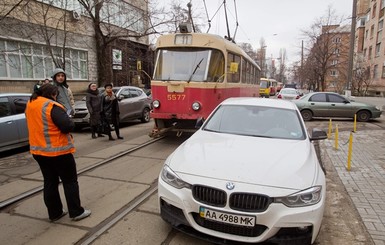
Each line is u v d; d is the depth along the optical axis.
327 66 36.91
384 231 3.62
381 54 31.83
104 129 8.92
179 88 7.47
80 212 3.80
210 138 4.14
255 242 2.86
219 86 7.85
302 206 2.85
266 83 37.34
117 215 3.94
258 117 4.72
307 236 2.90
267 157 3.40
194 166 3.23
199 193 3.01
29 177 5.48
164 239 3.36
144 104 12.92
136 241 3.31
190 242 3.30
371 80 33.84
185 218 3.11
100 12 19.62
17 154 7.32
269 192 2.84
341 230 3.64
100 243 3.27
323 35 32.59
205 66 7.55
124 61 23.23
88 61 20.86
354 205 4.37
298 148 3.78
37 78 16.69
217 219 2.91
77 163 6.37
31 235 3.44
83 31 20.11
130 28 21.48
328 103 14.55
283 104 5.13
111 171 5.85
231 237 2.91
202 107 7.42
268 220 2.82
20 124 7.34
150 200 4.43
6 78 14.98
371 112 14.27
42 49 16.77
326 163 6.63
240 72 9.95
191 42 7.65
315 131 4.55
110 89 8.80
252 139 4.08
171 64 7.77
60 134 3.52
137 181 5.28
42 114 3.40
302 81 51.50
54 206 3.74
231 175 3.02
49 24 16.91
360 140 9.40
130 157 6.94
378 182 5.37
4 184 5.10
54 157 3.48
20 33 14.37
